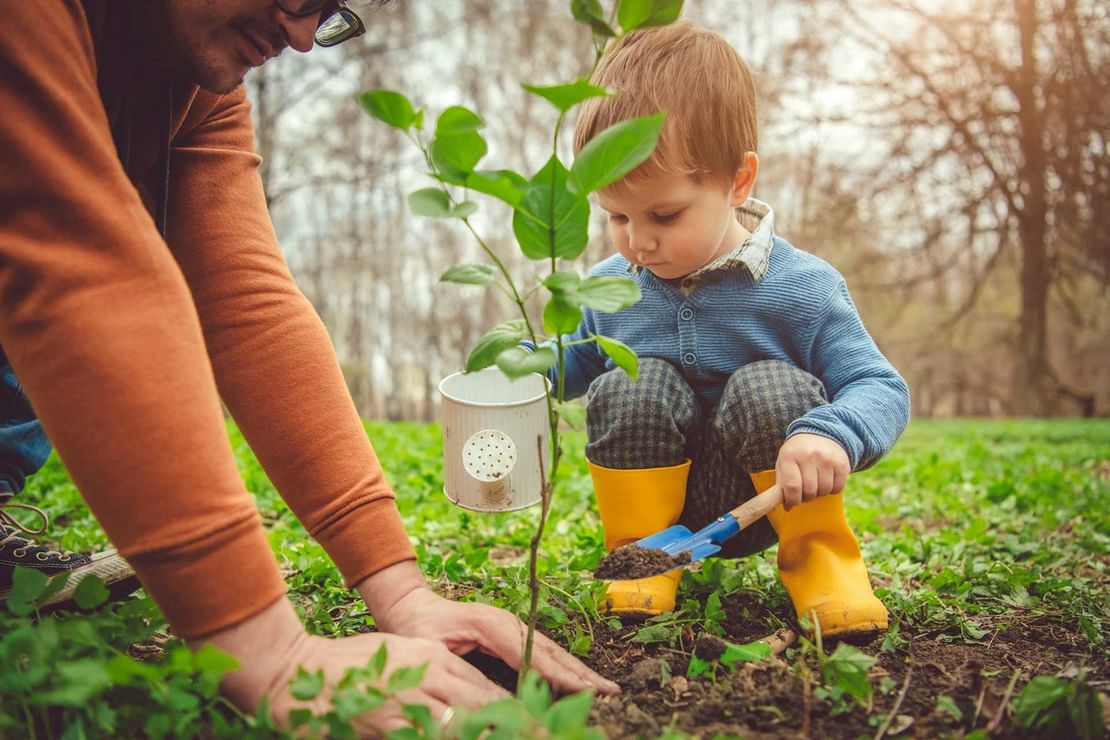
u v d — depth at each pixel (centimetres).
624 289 128
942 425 1566
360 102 126
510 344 132
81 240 126
